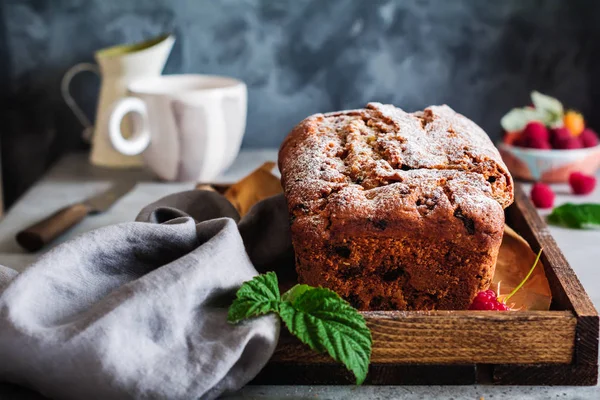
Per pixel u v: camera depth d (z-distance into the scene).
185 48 1.02
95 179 0.96
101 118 0.98
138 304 0.55
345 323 0.57
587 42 1.02
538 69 1.03
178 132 0.90
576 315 0.58
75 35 1.02
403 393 0.58
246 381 0.57
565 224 0.84
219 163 0.93
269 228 0.70
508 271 0.69
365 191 0.64
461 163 0.65
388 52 1.02
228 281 0.59
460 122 0.71
